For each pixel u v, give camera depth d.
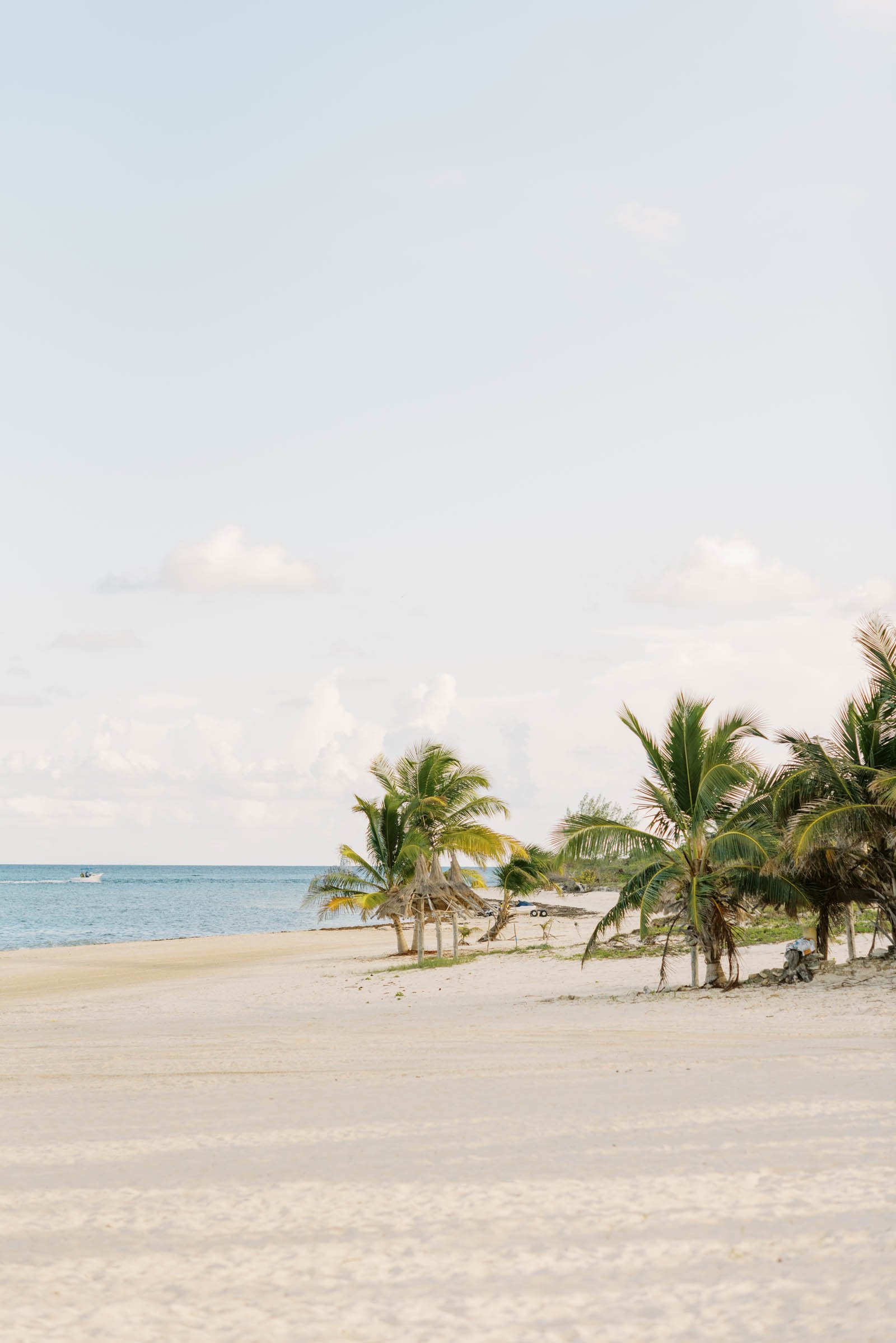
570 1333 4.82
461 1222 6.46
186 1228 6.54
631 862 23.00
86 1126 10.07
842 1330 4.65
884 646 21.19
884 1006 16.89
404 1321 5.03
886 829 20.05
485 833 36.38
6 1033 20.95
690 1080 11.10
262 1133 9.29
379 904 39.31
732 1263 5.58
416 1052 14.97
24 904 115.69
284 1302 5.31
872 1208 6.29
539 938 47.81
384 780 38.91
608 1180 7.20
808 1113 9.02
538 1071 12.48
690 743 21.64
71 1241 6.34
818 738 21.30
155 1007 25.52
